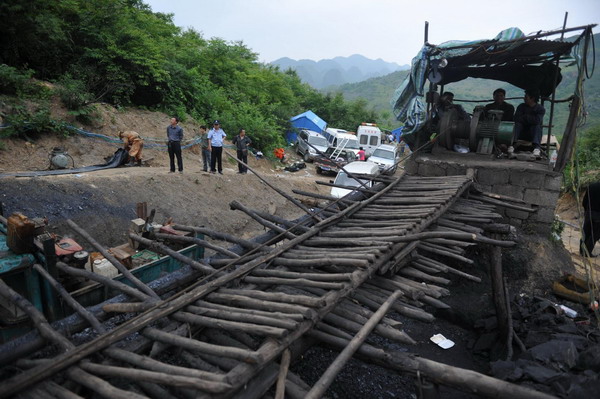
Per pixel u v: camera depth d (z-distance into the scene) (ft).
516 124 29.86
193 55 78.02
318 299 9.70
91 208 29.25
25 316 14.38
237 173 47.55
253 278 12.13
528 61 30.58
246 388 8.21
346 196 20.15
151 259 19.60
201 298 10.96
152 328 9.64
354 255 12.12
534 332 19.93
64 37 46.24
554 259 25.58
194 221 35.42
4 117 36.78
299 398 8.46
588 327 20.25
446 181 22.62
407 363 9.59
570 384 11.64
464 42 25.88
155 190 35.37
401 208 18.47
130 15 64.90
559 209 55.67
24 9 41.29
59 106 43.32
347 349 9.21
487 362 20.22
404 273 14.39
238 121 67.15
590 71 22.84
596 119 73.61
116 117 49.08
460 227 17.79
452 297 24.47
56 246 16.48
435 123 32.27
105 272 17.11
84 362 8.46
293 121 94.12
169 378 7.50
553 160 27.25
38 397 7.65
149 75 56.13
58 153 35.22
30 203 26.35
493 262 20.54
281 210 45.78
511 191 26.12
